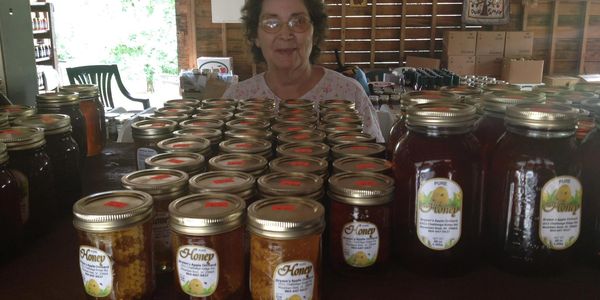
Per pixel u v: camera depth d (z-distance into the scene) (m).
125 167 1.27
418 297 0.70
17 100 1.72
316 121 1.30
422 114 0.72
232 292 0.66
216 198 0.70
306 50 1.92
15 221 0.81
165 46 9.05
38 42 6.07
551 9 5.55
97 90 1.44
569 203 0.71
